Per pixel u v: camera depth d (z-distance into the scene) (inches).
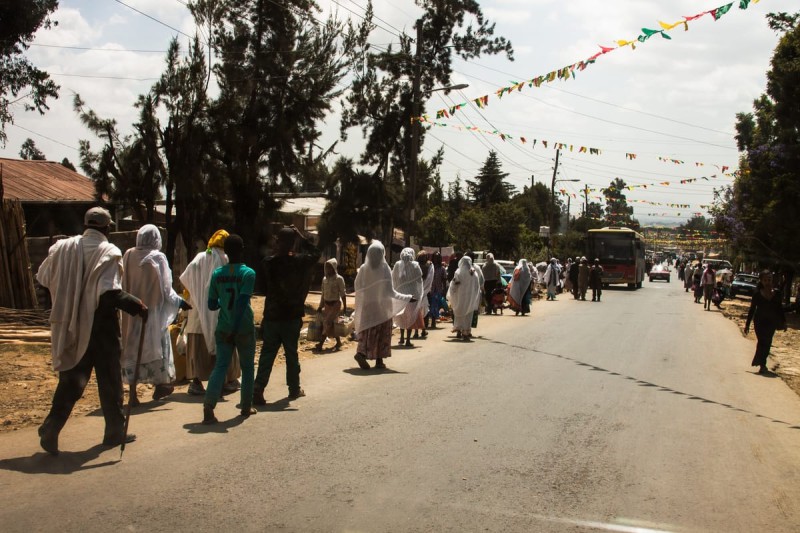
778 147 986.1
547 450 248.1
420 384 371.6
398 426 275.0
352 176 1000.2
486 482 209.0
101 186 719.1
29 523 167.2
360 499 190.2
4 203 578.2
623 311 1003.9
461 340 590.6
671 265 4808.1
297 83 861.2
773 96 975.0
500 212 2010.3
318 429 266.4
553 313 930.1
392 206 1025.5
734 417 323.0
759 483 220.1
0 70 631.2
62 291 221.5
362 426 273.1
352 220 1005.8
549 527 175.0
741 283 1640.0
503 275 1207.6
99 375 231.9
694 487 212.8
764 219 1045.8
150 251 295.3
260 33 853.8
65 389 224.5
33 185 965.8
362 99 1045.8
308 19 874.1
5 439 243.8
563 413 311.9
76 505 180.1
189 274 323.9
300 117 862.5
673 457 246.5
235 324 273.9
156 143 717.3
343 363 444.5
